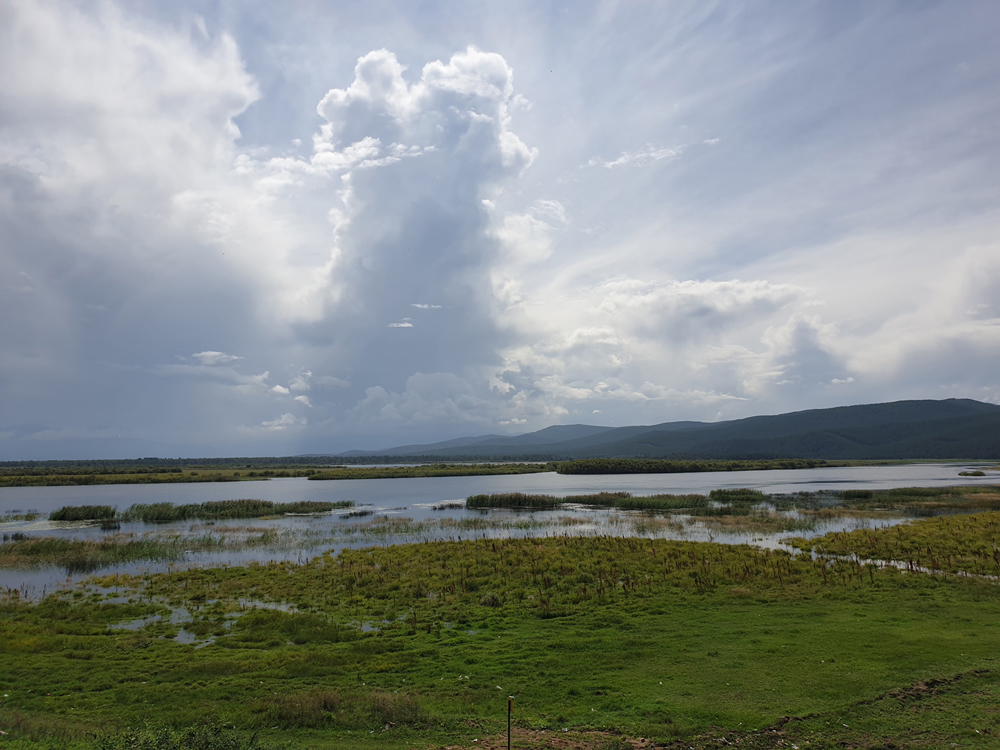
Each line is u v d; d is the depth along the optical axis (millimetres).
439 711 16516
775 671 18484
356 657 21766
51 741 13703
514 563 38469
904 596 27578
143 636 25406
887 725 14625
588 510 80500
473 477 185000
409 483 152875
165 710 16953
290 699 17125
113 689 18953
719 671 18766
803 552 41531
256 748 13562
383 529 63438
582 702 16969
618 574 34406
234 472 198125
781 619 24469
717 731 14734
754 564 36031
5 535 60875
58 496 116375
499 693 17844
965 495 88500
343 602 30578
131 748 13023
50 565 44469
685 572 34219
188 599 32250
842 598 27641
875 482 135500
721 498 89438
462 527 64062
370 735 15055
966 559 35656
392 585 33625
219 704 17453
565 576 34281
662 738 14469
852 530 54656
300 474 188875
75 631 26281
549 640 22953
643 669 19328
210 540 56531
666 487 125188
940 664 18422
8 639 24625
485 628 25344
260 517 78938
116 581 37250
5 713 16250
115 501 104688
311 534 60438
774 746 13922
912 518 65562
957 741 13711
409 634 24844
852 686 16984
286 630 25906
